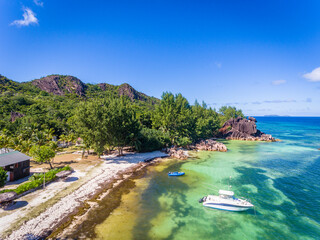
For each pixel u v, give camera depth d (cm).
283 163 5278
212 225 2280
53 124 8988
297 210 2648
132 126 5759
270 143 9688
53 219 2186
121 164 4822
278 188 3425
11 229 1928
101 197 2883
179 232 2120
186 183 3638
